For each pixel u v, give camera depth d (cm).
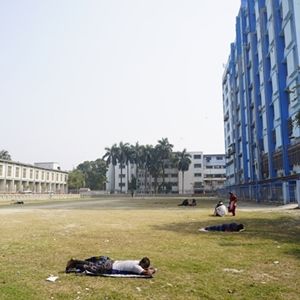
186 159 11375
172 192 12444
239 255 936
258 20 5116
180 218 2173
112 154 11306
